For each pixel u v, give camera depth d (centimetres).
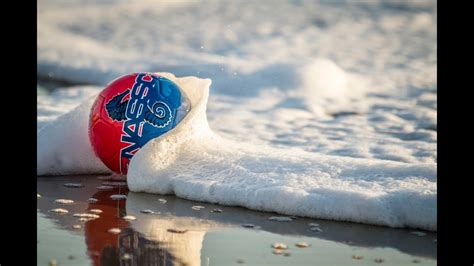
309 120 953
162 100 593
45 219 504
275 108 1031
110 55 1477
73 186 600
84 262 419
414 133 856
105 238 464
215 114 987
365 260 434
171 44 1580
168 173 576
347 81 1202
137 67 1354
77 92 1148
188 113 595
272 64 1241
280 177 549
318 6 1994
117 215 517
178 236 471
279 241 466
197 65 1297
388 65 1373
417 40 1638
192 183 559
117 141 589
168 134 583
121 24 1803
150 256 432
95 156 639
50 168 638
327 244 461
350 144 795
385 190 518
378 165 556
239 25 1758
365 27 1764
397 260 434
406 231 489
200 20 1827
